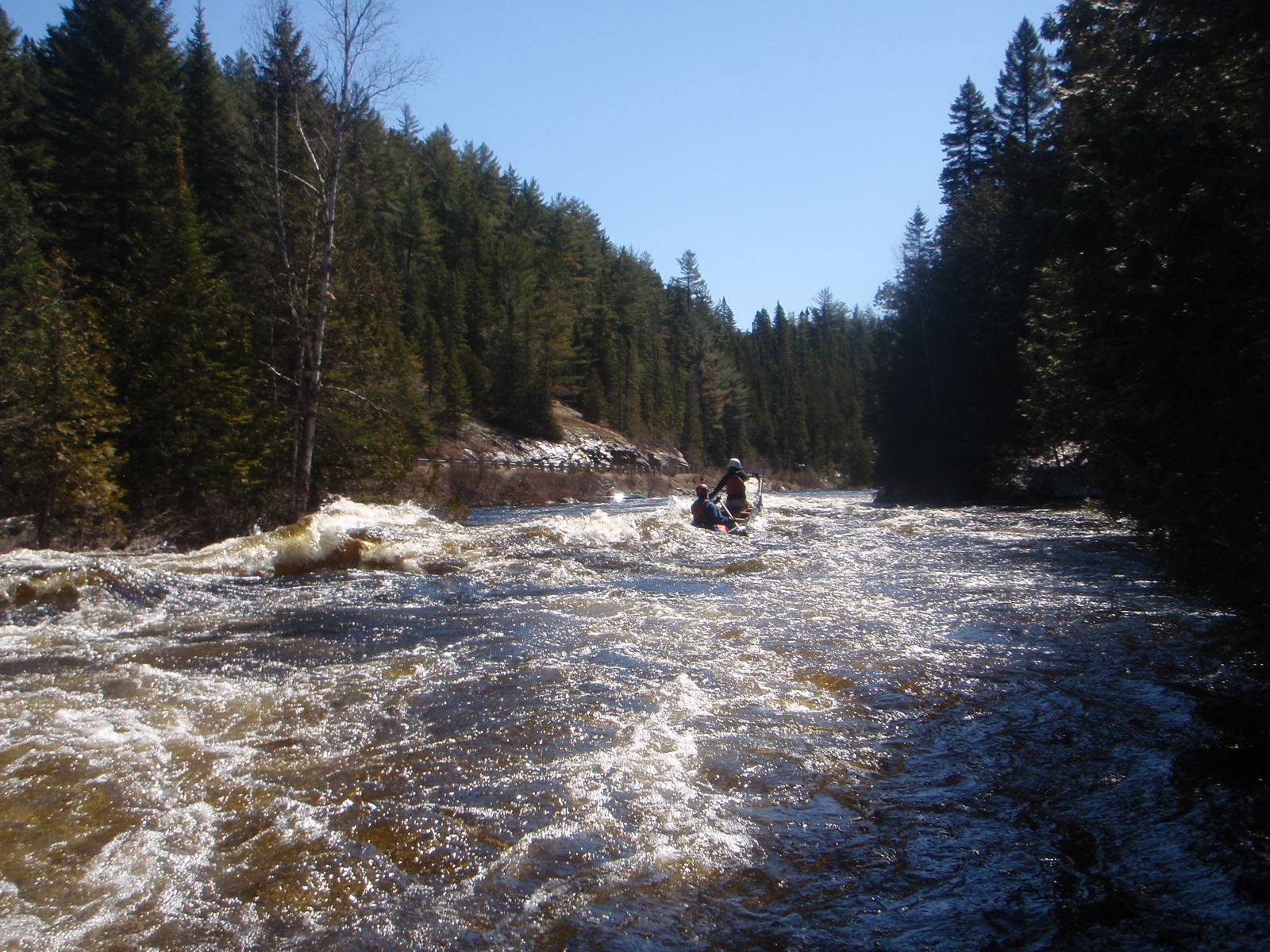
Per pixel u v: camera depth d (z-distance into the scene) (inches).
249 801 170.2
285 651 285.3
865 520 783.1
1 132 1213.1
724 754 194.5
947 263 1235.2
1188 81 189.9
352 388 860.0
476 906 134.9
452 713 220.5
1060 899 135.4
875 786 177.8
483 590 404.5
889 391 1381.6
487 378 2561.5
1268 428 159.6
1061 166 200.1
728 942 125.4
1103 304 184.5
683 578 445.4
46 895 137.6
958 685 245.8
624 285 3663.9
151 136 1244.5
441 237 3159.5
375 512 538.3
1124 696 232.1
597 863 147.3
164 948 124.9
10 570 374.0
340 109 781.9
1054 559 505.0
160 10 1558.8
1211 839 152.7
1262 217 166.7
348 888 139.9
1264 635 188.5
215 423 777.6
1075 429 262.2
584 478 2006.6
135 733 206.2
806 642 296.5
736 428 3558.1
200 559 436.1
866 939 126.0
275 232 824.3
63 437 633.6
